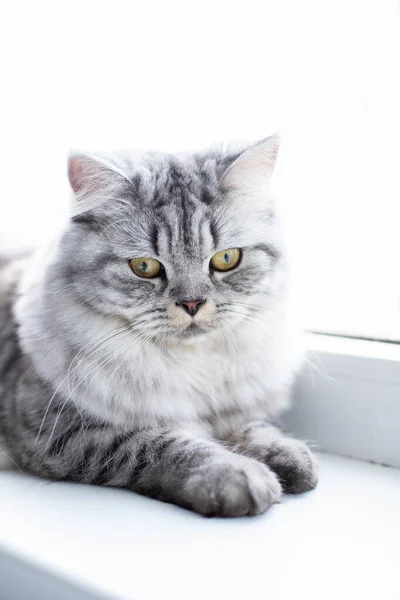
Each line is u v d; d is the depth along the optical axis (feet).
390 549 1.14
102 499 1.28
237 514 1.20
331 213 1.59
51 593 1.07
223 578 1.06
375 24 1.48
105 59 1.82
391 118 1.50
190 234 1.38
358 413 1.47
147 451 1.32
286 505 1.26
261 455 1.36
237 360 1.47
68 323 1.40
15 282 1.64
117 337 1.40
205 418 1.49
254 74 1.63
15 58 1.94
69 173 1.38
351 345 1.54
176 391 1.43
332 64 1.54
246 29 1.63
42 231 1.91
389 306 1.54
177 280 1.38
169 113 1.75
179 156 1.53
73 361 1.39
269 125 1.62
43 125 1.92
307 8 1.55
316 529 1.19
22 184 1.95
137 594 1.02
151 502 1.26
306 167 1.60
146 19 1.75
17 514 1.22
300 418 1.55
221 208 1.41
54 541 1.13
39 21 1.90
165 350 1.43
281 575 1.07
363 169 1.54
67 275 1.40
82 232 1.41
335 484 1.35
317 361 1.51
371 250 1.55
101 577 1.05
